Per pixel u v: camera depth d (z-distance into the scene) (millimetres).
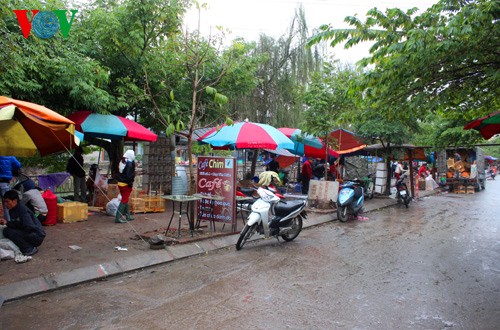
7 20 8273
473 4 5523
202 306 4848
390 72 6449
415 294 5328
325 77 14203
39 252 6660
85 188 12250
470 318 4535
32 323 4320
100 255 6594
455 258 7266
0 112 5051
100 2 12289
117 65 11961
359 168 18344
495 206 15586
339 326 4301
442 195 20578
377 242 8641
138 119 14992
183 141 17688
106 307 4793
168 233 8242
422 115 7738
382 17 6266
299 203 8484
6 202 6488
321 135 13508
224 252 7598
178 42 10523
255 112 19641
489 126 7707
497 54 6336
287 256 7316
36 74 9789
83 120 10367
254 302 4992
